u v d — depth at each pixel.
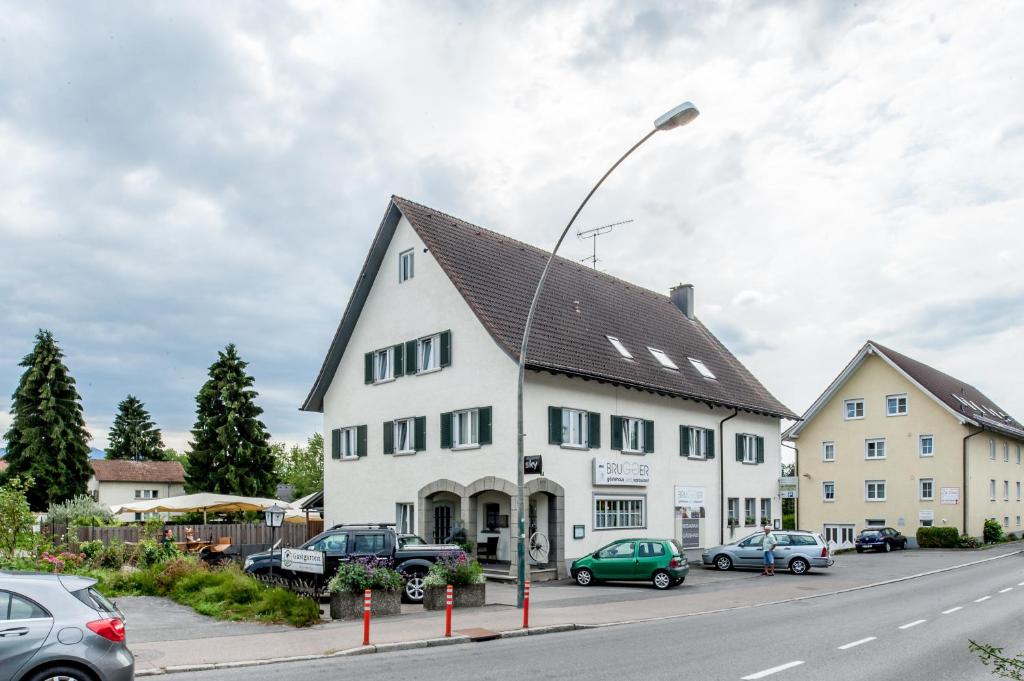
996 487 51.31
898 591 23.89
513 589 23.66
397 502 30.11
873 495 50.44
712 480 34.91
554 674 11.53
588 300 33.75
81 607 8.80
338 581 17.20
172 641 14.05
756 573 29.72
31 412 51.09
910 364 51.31
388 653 13.52
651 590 23.89
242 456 50.25
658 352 34.47
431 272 29.62
